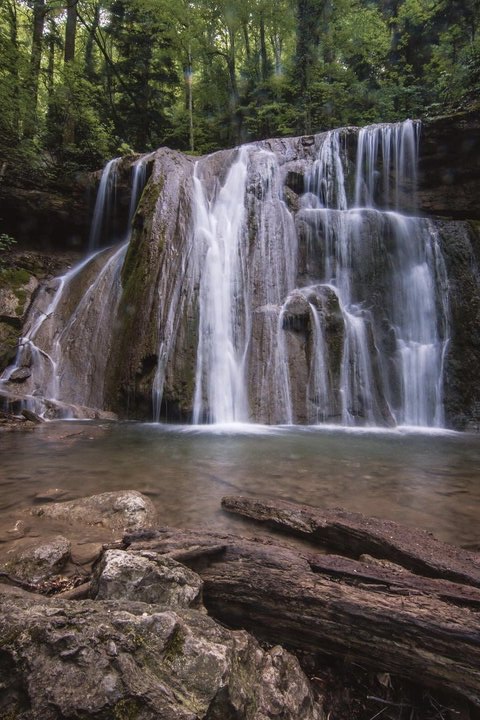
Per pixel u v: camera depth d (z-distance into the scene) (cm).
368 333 987
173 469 514
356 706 200
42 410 858
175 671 154
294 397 894
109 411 926
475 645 188
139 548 260
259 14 1925
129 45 2041
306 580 229
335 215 1105
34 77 1585
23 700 137
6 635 152
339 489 456
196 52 2005
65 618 160
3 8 1652
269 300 1022
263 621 226
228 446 645
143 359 899
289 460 570
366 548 296
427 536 304
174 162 1206
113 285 1141
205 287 973
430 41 1905
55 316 1154
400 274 1075
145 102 2127
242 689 163
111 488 444
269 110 1991
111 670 144
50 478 477
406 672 199
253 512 362
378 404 935
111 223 1416
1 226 1380
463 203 1305
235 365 934
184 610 189
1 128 1452
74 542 316
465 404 960
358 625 207
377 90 1950
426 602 211
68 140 1686
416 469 543
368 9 1989
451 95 1526
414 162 1295
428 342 1036
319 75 1903
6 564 273
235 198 1158
